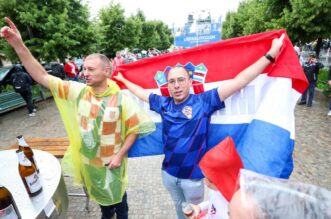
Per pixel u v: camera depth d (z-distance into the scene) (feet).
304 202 1.90
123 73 7.60
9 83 32.94
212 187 4.47
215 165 4.16
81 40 40.24
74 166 7.34
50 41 34.65
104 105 6.41
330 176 11.62
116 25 67.15
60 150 10.75
